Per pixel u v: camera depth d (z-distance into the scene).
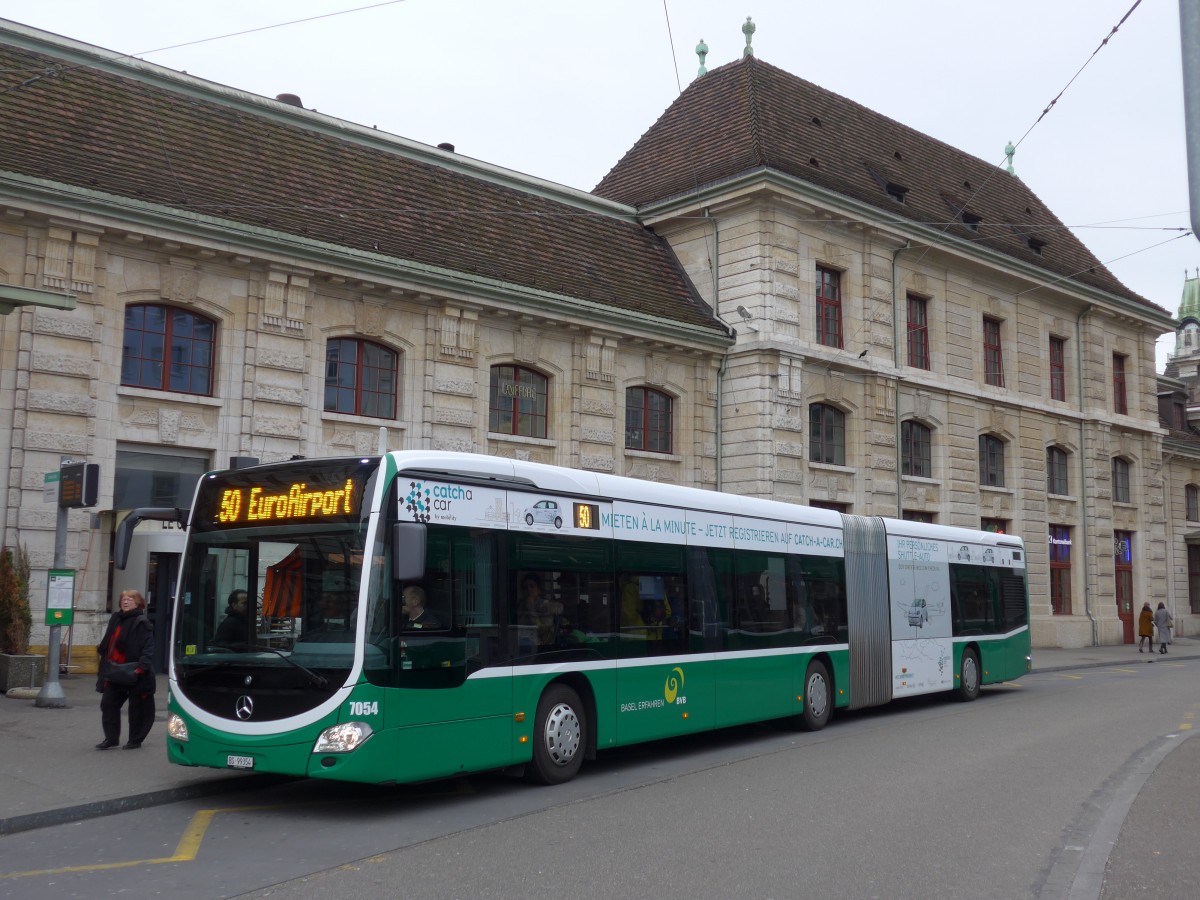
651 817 9.51
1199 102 5.78
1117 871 7.55
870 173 32.88
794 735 15.44
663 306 27.70
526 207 27.56
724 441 28.44
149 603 18.31
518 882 7.32
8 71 19.48
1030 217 40.44
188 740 9.84
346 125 24.97
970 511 33.88
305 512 9.90
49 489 14.93
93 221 18.00
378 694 9.34
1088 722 16.73
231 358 19.84
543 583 11.34
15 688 15.48
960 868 7.78
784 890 7.16
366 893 7.05
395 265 21.67
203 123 21.98
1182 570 48.16
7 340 17.39
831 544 16.97
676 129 33.38
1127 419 41.41
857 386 30.58
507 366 24.41
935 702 20.20
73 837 8.73
